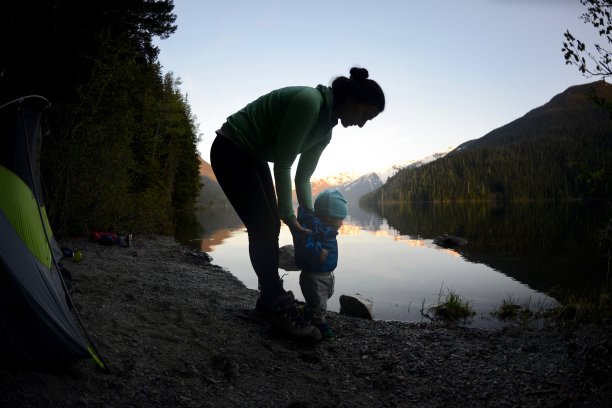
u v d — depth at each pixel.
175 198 36.66
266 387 2.41
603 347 2.74
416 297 5.68
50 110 8.35
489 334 3.56
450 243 12.98
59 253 3.13
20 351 1.82
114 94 9.70
